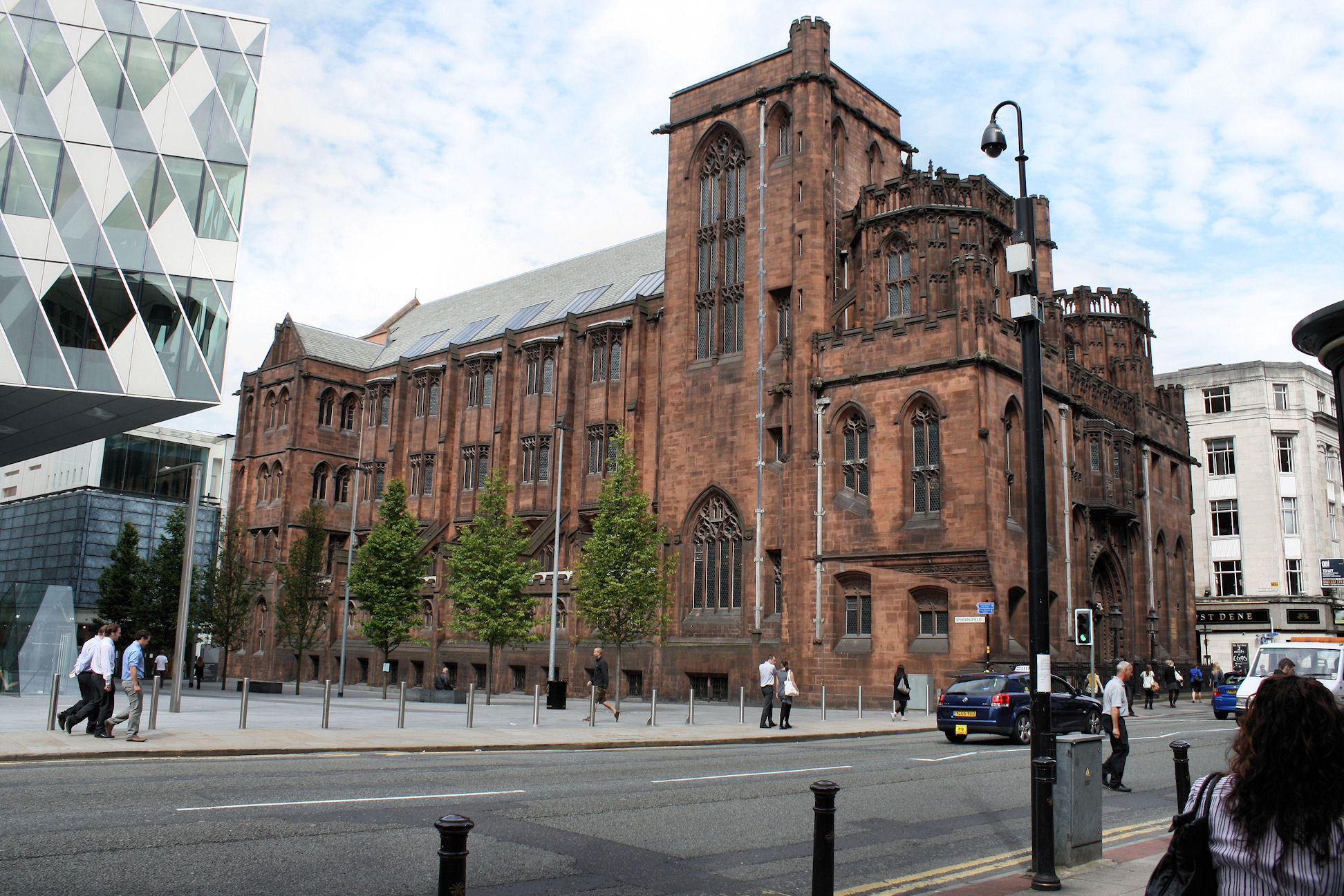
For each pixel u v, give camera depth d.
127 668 18.80
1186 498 59.66
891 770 18.42
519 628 42.22
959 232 43.28
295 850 9.69
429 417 68.00
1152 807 15.39
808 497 43.34
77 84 36.94
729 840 11.36
